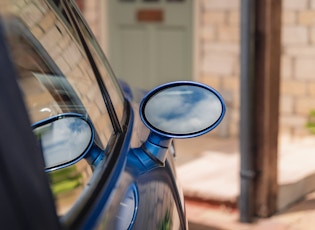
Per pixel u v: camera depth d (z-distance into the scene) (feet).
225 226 16.20
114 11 26.30
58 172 6.75
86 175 6.64
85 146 7.25
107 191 5.78
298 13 22.57
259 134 15.92
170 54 25.50
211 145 23.12
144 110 7.66
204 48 24.56
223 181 18.28
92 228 4.99
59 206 5.32
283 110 23.31
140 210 6.32
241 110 15.75
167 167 7.98
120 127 7.87
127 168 6.71
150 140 7.57
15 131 3.84
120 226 5.66
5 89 3.82
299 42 22.70
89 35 8.65
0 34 3.91
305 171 18.67
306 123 22.82
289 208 17.42
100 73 8.45
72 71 7.62
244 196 16.26
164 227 6.81
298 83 22.90
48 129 7.29
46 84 7.18
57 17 7.59
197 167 19.93
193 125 7.52
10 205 3.70
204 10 24.34
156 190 7.02
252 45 15.44
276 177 16.60
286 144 22.56
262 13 15.29
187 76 25.23
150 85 26.17
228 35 23.91
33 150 3.99
